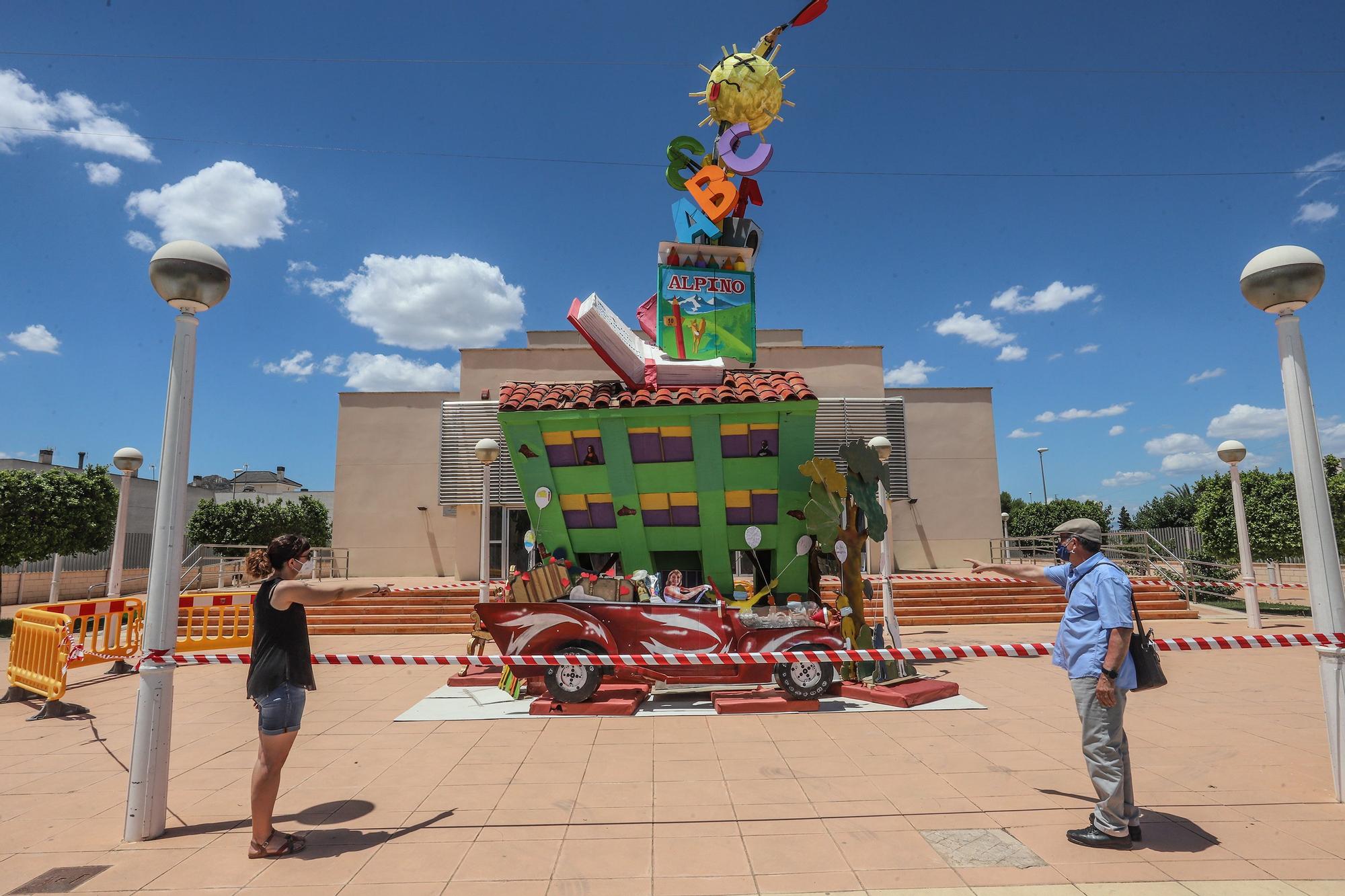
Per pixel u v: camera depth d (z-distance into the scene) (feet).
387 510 68.80
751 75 33.94
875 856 12.53
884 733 20.90
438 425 69.92
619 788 16.21
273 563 13.88
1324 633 15.19
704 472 26.99
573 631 24.20
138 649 34.88
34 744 21.67
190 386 14.98
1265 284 15.64
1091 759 13.04
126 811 13.76
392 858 12.71
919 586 50.49
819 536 25.90
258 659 13.29
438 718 23.30
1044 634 42.91
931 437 70.28
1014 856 12.47
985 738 20.22
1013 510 152.35
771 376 28.73
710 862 12.39
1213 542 59.82
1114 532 63.98
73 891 11.63
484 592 37.68
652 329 33.73
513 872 12.11
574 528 28.68
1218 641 15.57
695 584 29.99
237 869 12.37
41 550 53.78
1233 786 16.01
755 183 35.12
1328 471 64.03
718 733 21.06
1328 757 18.20
